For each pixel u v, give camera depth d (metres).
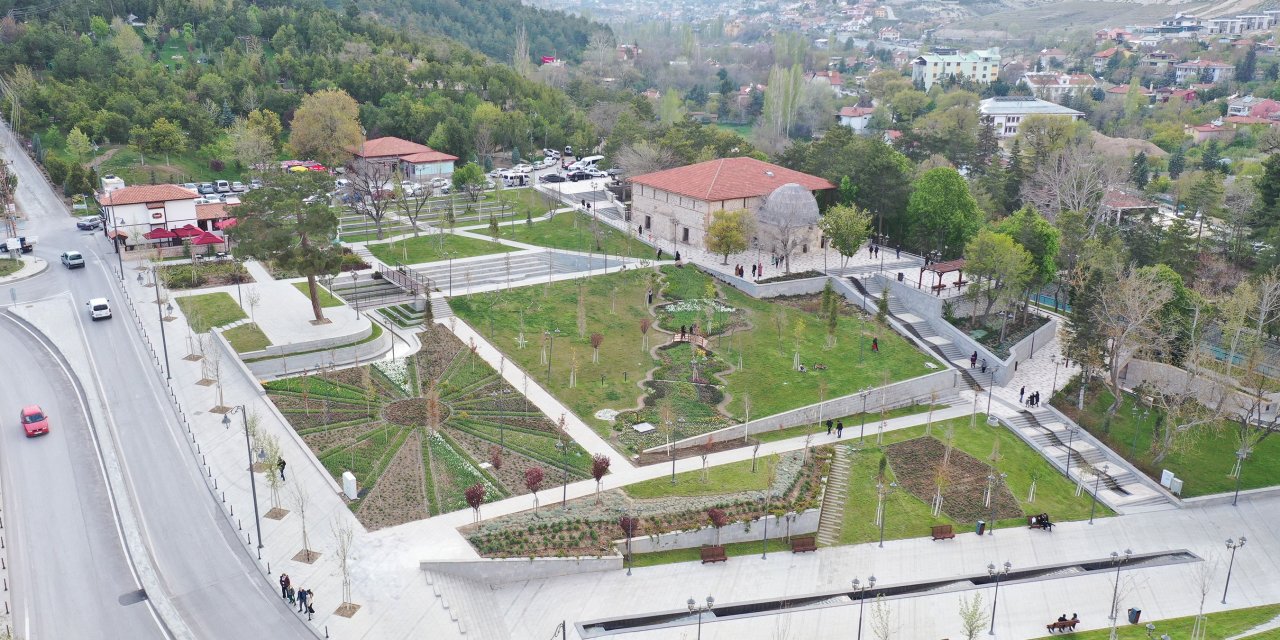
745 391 90.88
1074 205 145.12
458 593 60.12
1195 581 69.88
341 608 57.06
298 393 83.75
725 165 131.88
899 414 93.12
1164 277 102.62
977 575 68.75
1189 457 88.88
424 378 88.69
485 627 57.84
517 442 78.75
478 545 64.06
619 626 60.09
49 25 191.38
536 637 57.97
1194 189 145.75
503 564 62.91
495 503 69.81
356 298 104.06
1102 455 88.62
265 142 156.25
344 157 165.25
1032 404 95.31
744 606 62.91
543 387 89.06
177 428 77.19
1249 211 136.38
